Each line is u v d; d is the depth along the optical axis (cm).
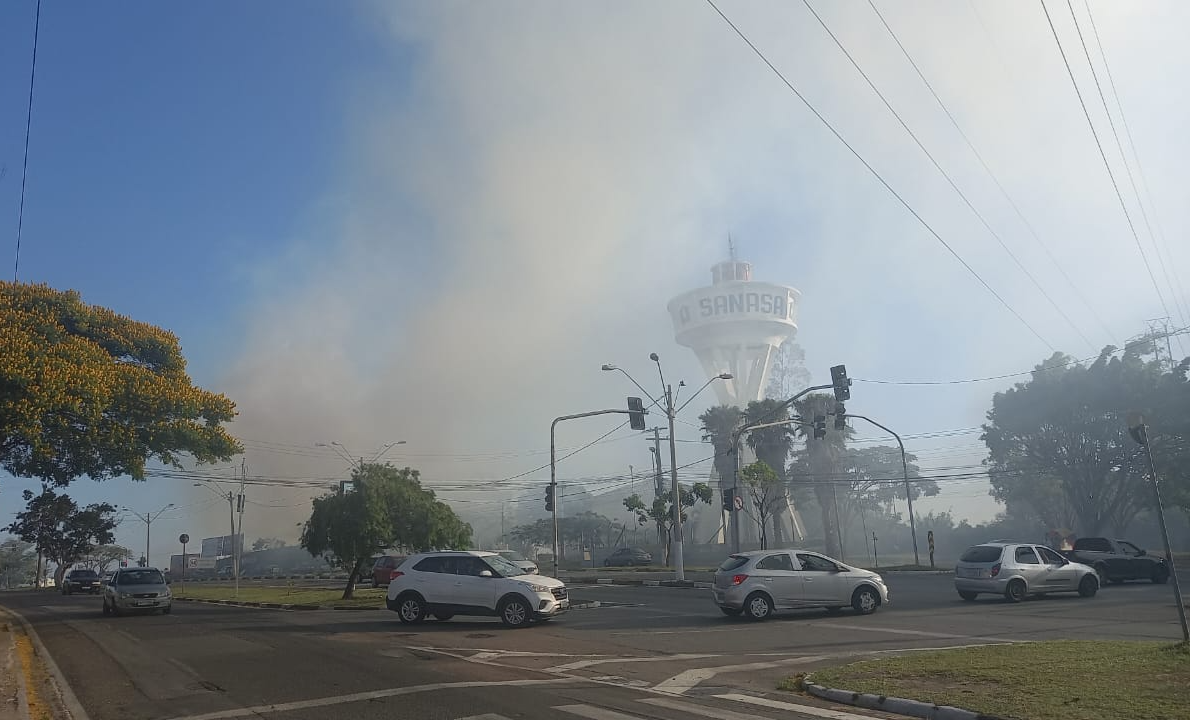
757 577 1975
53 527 7944
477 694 1046
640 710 939
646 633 1730
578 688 1084
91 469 2525
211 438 2691
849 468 7144
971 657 1167
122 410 2458
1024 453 5356
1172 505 4791
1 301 2333
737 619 1991
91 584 5159
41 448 2188
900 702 918
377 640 1672
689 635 1681
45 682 1321
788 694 1034
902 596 2605
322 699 1052
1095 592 2423
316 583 5325
